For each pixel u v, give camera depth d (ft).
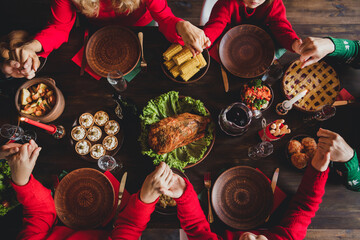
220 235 5.14
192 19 9.98
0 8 9.52
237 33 5.88
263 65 5.76
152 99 5.39
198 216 4.83
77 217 5.07
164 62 5.51
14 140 5.39
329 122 5.58
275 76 5.53
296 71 5.63
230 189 5.27
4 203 4.93
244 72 5.77
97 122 5.46
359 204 5.28
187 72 5.42
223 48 5.85
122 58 5.71
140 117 5.16
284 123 5.57
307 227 5.24
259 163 5.43
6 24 9.32
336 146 4.73
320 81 5.57
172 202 5.14
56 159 5.35
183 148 5.43
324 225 5.23
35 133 5.40
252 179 5.27
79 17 6.43
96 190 5.17
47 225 4.90
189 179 5.37
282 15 6.07
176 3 10.10
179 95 5.61
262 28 6.17
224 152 5.47
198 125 5.15
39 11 9.56
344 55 5.52
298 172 5.39
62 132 5.40
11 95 5.51
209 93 5.69
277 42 5.97
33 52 5.19
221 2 6.15
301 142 5.39
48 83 5.19
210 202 5.26
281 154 5.46
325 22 6.88
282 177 5.39
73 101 5.57
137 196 4.70
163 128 4.93
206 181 5.27
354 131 5.54
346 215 5.24
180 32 5.50
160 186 4.47
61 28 5.74
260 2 5.67
